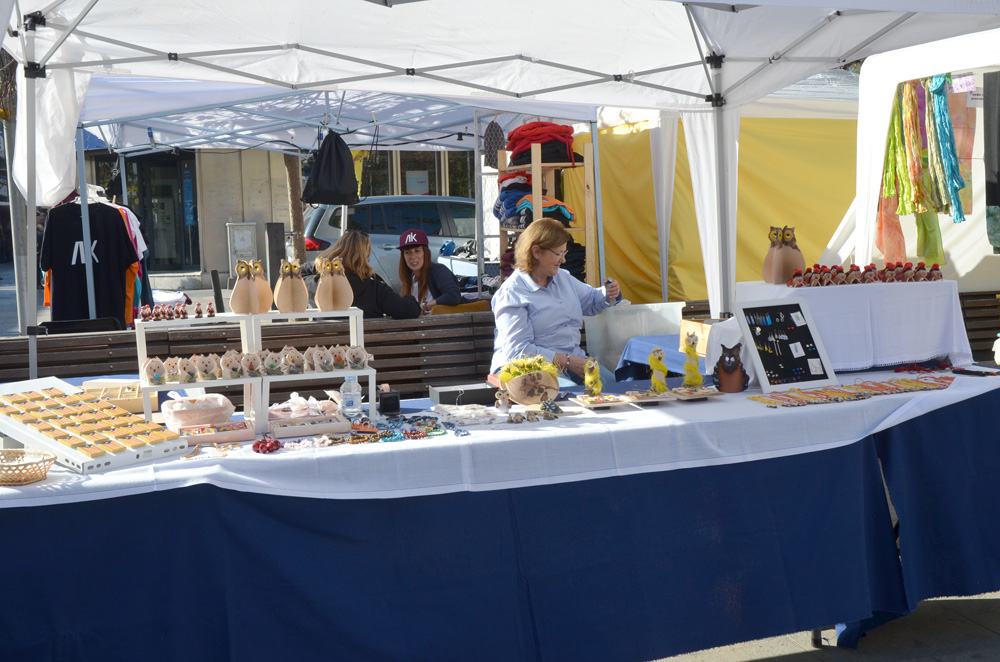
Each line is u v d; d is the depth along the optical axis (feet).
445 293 18.93
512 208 19.89
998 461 10.16
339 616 7.81
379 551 7.98
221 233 52.21
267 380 8.70
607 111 24.23
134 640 7.42
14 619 7.15
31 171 12.64
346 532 7.90
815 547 9.14
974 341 21.33
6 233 72.13
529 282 12.39
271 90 23.04
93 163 53.98
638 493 8.63
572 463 8.35
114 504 7.34
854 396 9.53
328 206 33.68
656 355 9.95
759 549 8.95
